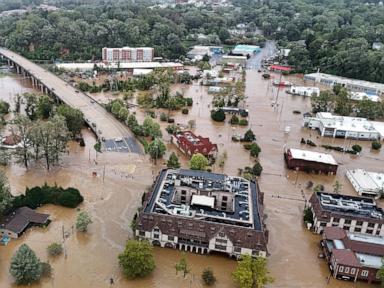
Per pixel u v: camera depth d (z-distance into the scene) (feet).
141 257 404.57
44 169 643.45
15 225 474.08
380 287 420.77
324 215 506.89
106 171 641.81
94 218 513.86
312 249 484.74
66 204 531.91
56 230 486.79
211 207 488.85
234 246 444.96
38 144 624.18
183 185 522.88
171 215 460.96
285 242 493.77
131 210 536.42
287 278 431.02
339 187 610.65
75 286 398.42
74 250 451.53
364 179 653.71
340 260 430.20
